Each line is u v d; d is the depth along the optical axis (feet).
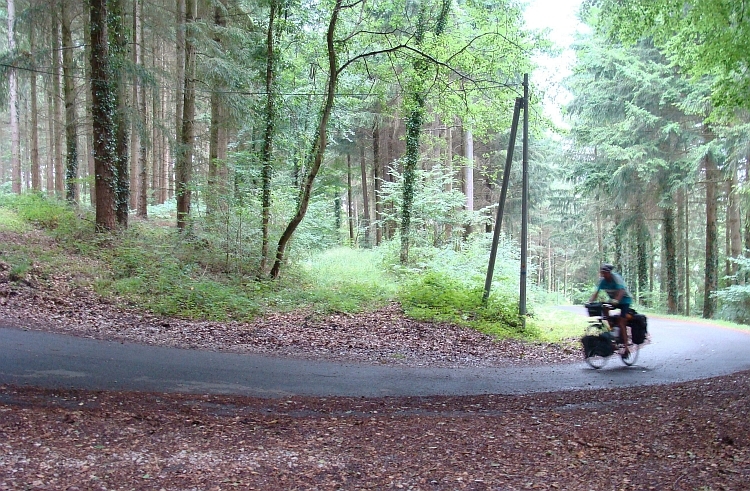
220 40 62.80
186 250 55.52
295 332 38.63
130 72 52.90
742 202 65.51
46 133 112.06
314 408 21.07
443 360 33.76
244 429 17.66
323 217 74.49
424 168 95.04
